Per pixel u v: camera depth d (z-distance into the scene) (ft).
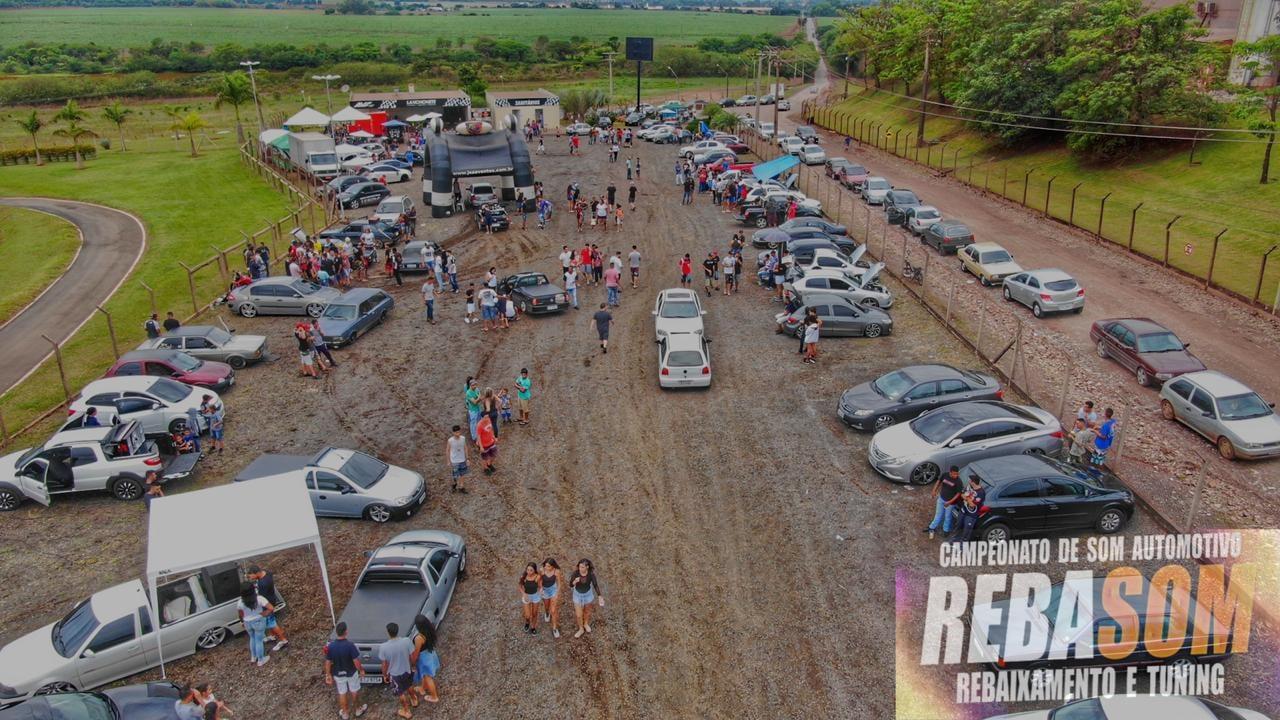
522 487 61.87
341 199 163.73
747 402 75.61
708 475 62.69
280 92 432.66
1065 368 81.00
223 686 43.50
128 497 62.85
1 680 41.88
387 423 73.56
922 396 68.18
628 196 168.76
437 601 46.60
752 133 243.60
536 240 136.98
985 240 133.28
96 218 170.09
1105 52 164.45
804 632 45.39
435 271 110.22
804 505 58.08
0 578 53.16
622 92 438.81
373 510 57.62
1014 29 193.67
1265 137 141.69
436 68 489.67
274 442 70.44
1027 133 196.13
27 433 75.56
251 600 47.75
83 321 109.91
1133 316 96.32
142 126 331.57
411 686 40.40
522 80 486.38
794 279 102.53
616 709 40.52
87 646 43.11
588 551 53.57
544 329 96.78
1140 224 133.69
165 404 71.10
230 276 126.93
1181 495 58.39
